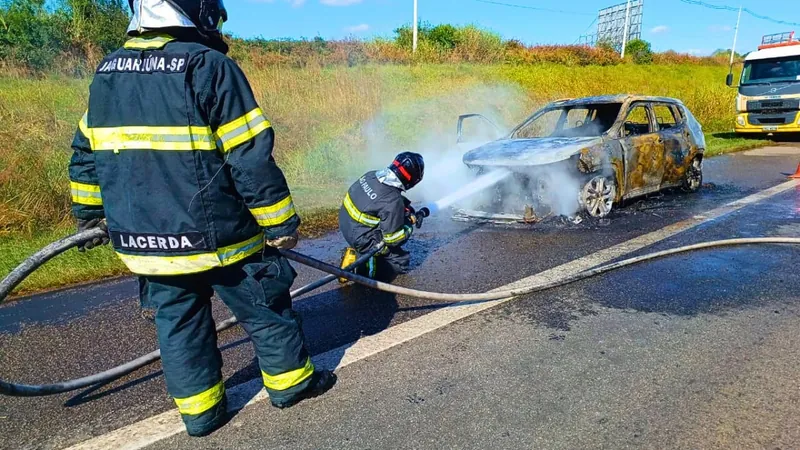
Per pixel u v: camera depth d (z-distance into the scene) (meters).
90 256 4.72
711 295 3.59
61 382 2.57
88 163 2.16
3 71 12.16
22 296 3.95
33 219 5.66
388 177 3.78
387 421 2.31
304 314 3.49
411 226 4.00
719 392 2.45
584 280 3.94
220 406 2.30
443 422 2.29
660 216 5.93
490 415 2.33
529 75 17.91
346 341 3.07
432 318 3.35
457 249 4.86
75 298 3.89
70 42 14.24
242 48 17.14
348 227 4.00
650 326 3.15
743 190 7.37
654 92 18.50
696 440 2.13
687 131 7.00
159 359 2.91
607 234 5.21
